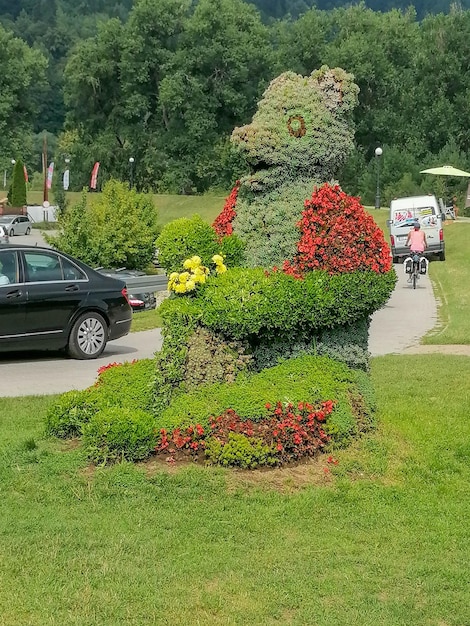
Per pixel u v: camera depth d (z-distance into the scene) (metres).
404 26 81.50
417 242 25.94
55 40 143.50
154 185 82.69
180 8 81.81
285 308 6.69
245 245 7.18
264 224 7.13
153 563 5.00
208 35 79.88
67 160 80.44
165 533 5.41
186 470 6.22
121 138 84.62
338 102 7.16
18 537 5.29
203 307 6.79
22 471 6.37
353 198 7.11
